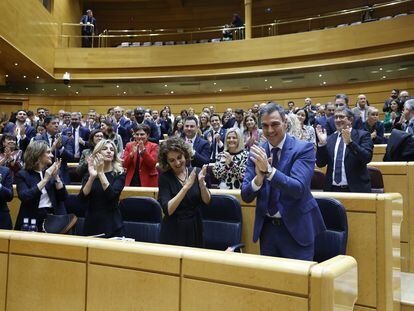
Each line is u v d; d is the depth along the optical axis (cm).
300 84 1112
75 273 194
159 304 173
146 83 1243
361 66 1036
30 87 1266
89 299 190
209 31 1196
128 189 355
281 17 1411
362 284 256
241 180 347
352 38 1002
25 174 321
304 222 200
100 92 1262
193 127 452
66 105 1271
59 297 198
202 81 1209
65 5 1328
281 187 187
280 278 148
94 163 289
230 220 289
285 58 1081
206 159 439
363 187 321
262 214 207
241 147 357
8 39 931
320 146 343
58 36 1233
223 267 160
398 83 998
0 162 440
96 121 802
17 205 427
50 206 324
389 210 253
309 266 146
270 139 208
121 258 183
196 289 165
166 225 244
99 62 1209
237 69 1132
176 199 236
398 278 260
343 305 148
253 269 154
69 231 294
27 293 207
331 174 337
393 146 391
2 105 1255
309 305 142
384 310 247
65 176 484
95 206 286
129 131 627
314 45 1045
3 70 1130
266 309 150
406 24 943
